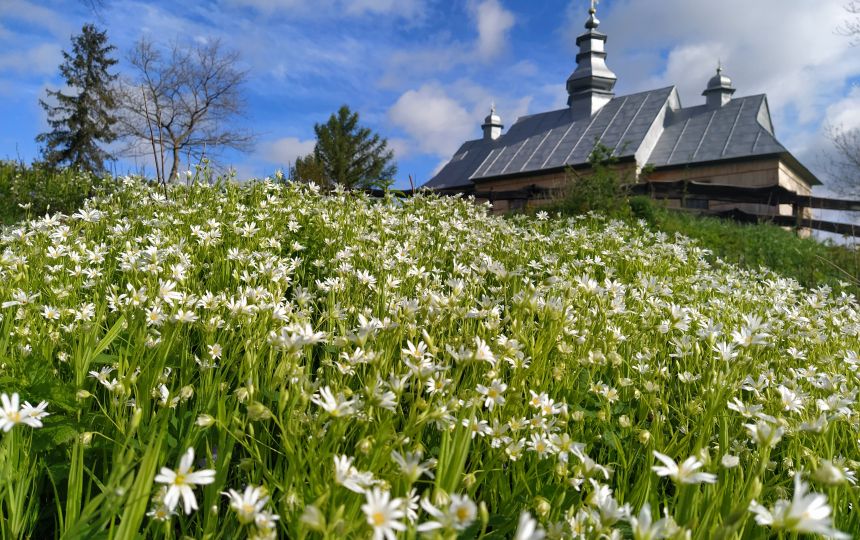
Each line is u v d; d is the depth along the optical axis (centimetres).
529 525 114
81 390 236
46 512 216
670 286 612
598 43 4297
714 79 3638
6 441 189
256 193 757
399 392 203
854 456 276
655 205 1430
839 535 128
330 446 187
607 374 359
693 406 282
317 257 572
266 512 159
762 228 1595
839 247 1332
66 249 429
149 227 593
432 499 173
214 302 300
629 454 262
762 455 185
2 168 1312
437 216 804
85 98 3712
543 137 3925
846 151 2327
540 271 585
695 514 189
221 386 242
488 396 231
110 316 365
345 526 147
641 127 3462
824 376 292
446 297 323
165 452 206
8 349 289
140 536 179
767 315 485
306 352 290
